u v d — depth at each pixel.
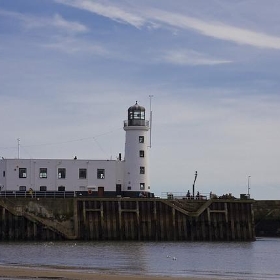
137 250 104.94
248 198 133.25
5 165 133.12
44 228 122.12
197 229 127.88
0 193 130.25
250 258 98.06
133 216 125.69
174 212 127.19
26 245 111.56
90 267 80.06
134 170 138.25
